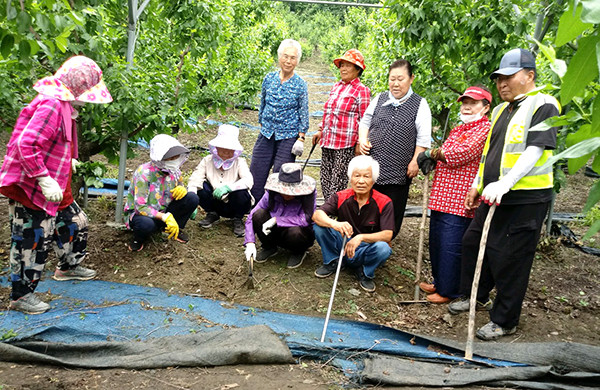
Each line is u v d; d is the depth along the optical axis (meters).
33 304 3.50
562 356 3.21
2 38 2.36
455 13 4.90
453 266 4.02
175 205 4.57
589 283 4.75
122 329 3.41
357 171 3.90
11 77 4.62
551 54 1.07
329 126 4.74
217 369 3.03
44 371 2.92
